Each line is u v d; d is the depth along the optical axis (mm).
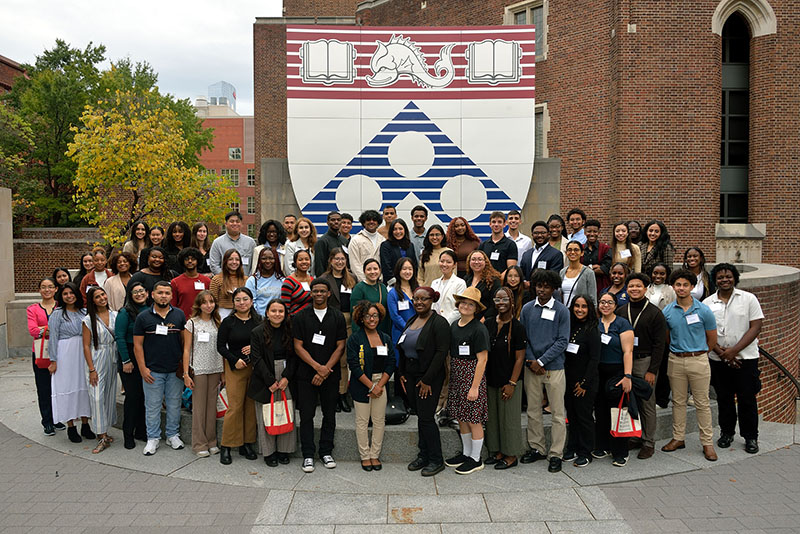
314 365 5535
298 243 7688
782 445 6258
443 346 5418
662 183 15609
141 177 20562
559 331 5523
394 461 5840
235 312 5934
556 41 17375
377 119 10734
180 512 4695
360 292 6285
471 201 10828
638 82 15492
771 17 15602
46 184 32156
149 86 34500
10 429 6926
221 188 22766
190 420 6441
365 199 10789
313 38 10625
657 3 15414
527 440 5887
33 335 6719
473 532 4371
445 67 10727
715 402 7020
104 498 4961
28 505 4828
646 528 4422
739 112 16516
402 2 21922
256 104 23625
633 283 5754
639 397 5719
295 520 4559
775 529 4395
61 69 33906
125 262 7238
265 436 5680
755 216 16109
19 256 25766
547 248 7043
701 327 5859
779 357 9758
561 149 17391
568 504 4824
